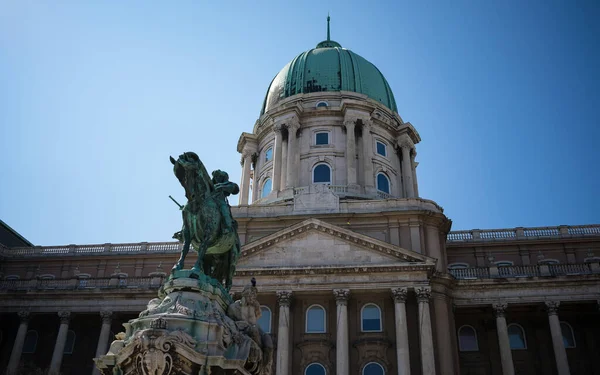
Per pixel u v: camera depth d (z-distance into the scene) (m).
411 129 71.31
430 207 51.50
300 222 47.31
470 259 55.97
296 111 67.56
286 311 43.91
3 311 51.41
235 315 11.46
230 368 9.49
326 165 65.62
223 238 12.28
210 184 12.65
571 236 55.31
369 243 45.53
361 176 64.25
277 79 76.06
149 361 9.07
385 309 45.47
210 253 12.59
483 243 56.12
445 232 52.50
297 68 74.06
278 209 52.84
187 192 12.30
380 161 66.81
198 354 9.27
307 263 45.78
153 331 9.32
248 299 11.81
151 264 59.19
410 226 49.81
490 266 48.97
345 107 67.12
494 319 49.69
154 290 50.44
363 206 51.78
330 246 46.31
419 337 42.72
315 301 46.44
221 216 12.37
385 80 77.12
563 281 46.22
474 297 47.16
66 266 60.62
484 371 48.38
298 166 65.75
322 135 67.69
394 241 49.25
